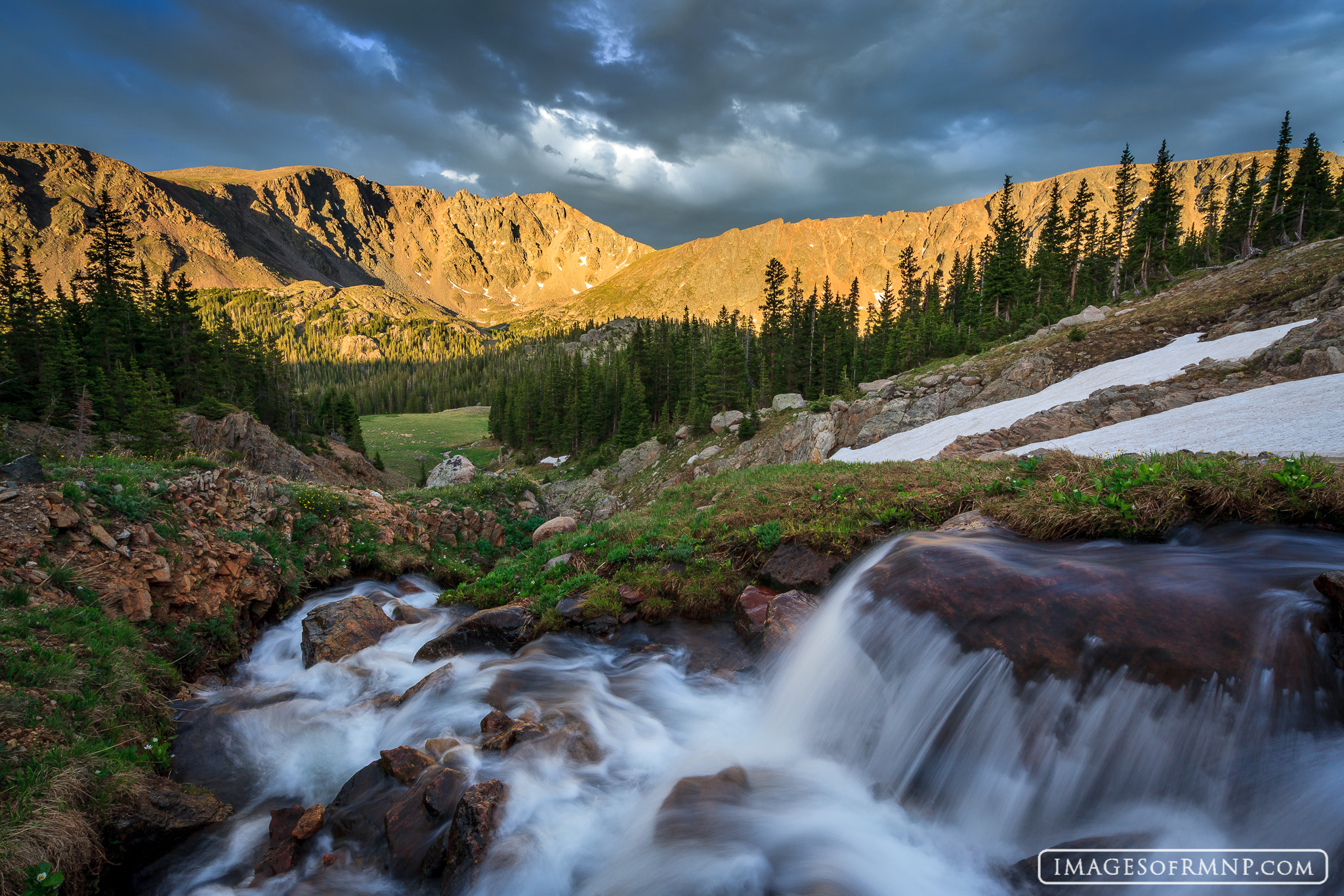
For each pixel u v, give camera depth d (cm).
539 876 534
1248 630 499
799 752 707
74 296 6347
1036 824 504
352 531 1716
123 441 3950
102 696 725
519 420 10406
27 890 469
